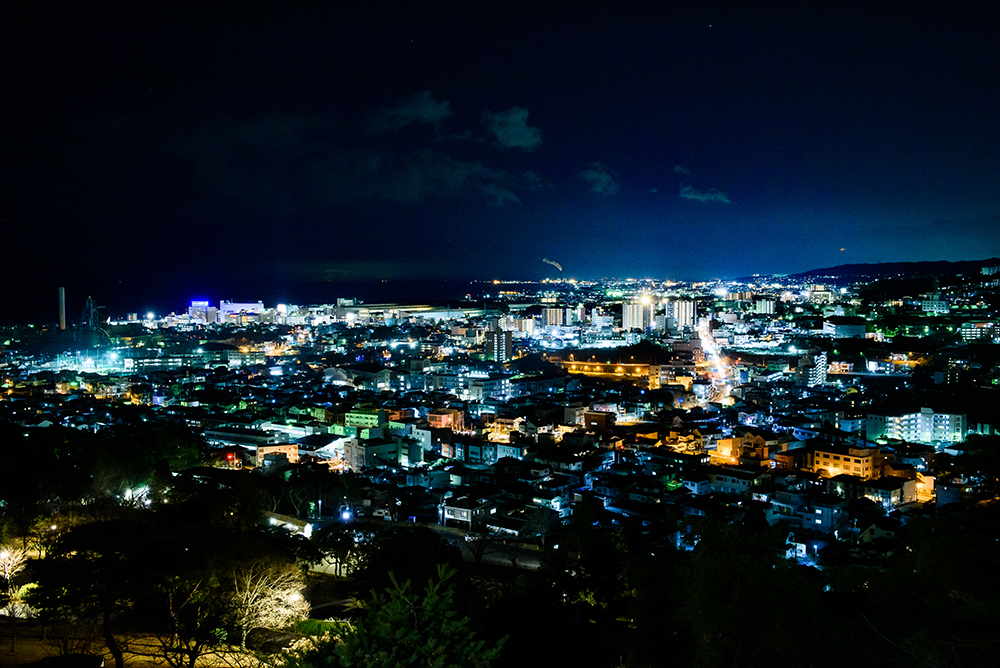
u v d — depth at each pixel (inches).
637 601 2249.0
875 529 4397.1
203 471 4650.6
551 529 4566.9
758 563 1681.8
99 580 1530.5
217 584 1769.2
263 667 1668.3
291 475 5191.9
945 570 1750.7
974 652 1379.2
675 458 5989.2
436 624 1058.7
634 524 4190.5
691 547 3855.8
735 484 5275.6
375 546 2758.4
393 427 7559.1
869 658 1481.3
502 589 2046.0
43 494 3326.8
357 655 967.0
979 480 2687.0
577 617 1923.0
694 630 1780.3
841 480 5295.3
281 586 1955.0
